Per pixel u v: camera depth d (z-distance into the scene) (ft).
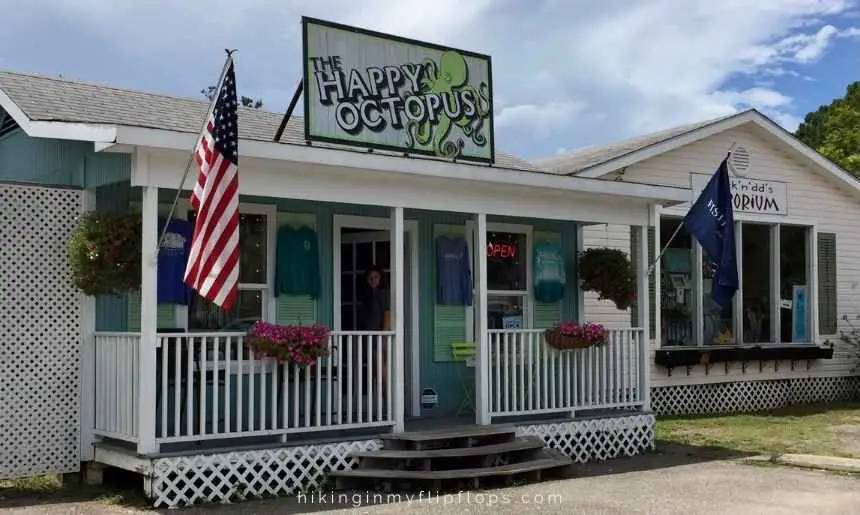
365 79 33.47
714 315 57.77
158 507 26.94
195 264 25.84
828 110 148.77
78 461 30.50
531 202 37.11
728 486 31.37
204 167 25.88
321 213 35.96
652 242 54.54
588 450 37.50
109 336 29.89
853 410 58.29
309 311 35.40
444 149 35.47
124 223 29.07
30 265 29.99
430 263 39.42
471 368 40.37
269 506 27.40
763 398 60.08
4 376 29.37
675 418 53.42
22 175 36.96
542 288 42.42
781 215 60.80
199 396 30.96
